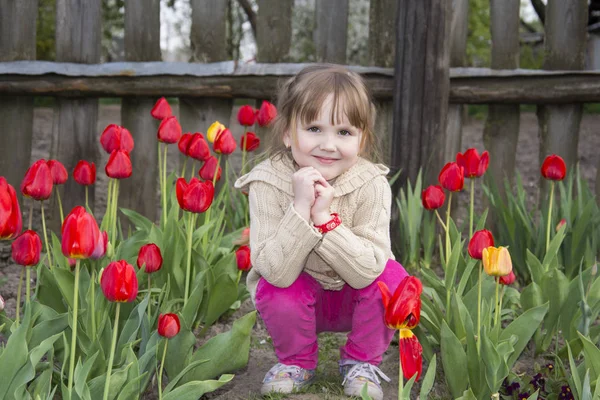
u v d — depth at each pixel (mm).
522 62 16688
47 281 2619
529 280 3797
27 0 4531
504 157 4340
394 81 4129
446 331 2275
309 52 12250
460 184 2734
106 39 15836
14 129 4637
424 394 1908
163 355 2150
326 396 2430
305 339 2428
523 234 3777
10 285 3549
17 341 1952
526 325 2395
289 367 2461
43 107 14945
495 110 4332
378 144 3566
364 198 2402
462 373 2295
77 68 4531
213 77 4441
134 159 4629
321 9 4414
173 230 2977
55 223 4652
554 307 2775
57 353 2314
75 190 4660
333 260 2242
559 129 4242
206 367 2334
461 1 4227
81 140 4629
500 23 4203
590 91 4070
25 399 1899
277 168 2434
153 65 4488
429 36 4008
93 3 4523
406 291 1676
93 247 1831
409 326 1720
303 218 2182
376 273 2301
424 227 4000
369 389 2383
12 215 1963
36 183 2426
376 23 4363
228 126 4605
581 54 4191
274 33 4469
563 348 2740
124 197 4684
